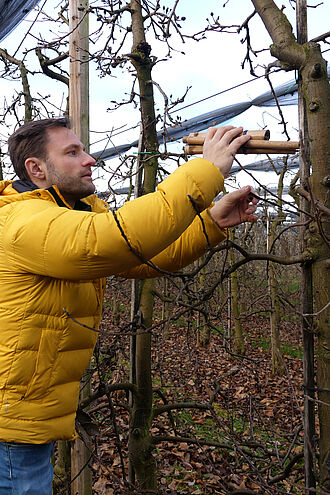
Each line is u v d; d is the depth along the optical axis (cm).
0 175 504
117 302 591
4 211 125
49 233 113
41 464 136
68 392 137
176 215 112
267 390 535
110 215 111
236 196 148
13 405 126
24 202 125
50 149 139
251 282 894
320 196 136
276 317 651
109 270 114
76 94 221
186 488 340
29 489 130
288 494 146
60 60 306
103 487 326
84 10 222
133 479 251
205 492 329
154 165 249
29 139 140
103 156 626
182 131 521
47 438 132
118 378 345
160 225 110
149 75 244
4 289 124
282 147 128
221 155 125
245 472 205
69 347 133
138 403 244
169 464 378
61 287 126
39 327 126
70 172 141
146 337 244
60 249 112
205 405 237
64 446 250
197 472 356
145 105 245
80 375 142
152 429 428
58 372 131
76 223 112
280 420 379
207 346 707
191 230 158
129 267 116
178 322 655
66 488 226
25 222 116
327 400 137
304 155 138
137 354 245
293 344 830
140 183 247
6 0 341
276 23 143
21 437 127
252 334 890
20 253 118
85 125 222
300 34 142
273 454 213
